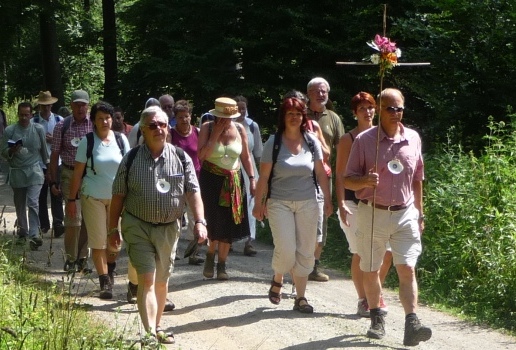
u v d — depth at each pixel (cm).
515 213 938
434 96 1350
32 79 3591
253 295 901
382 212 698
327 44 1658
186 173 701
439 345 736
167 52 2103
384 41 696
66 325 634
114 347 632
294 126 797
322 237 960
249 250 1162
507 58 1308
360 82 1678
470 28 1330
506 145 1096
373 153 699
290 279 988
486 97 1325
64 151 1021
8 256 957
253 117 1808
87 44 2616
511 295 855
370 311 743
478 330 792
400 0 1577
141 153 688
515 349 729
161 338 701
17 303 677
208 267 980
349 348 709
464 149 1298
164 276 706
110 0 2455
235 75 1805
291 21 1712
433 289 938
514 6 1299
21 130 1191
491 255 888
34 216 1176
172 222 698
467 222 972
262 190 807
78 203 962
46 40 2578
